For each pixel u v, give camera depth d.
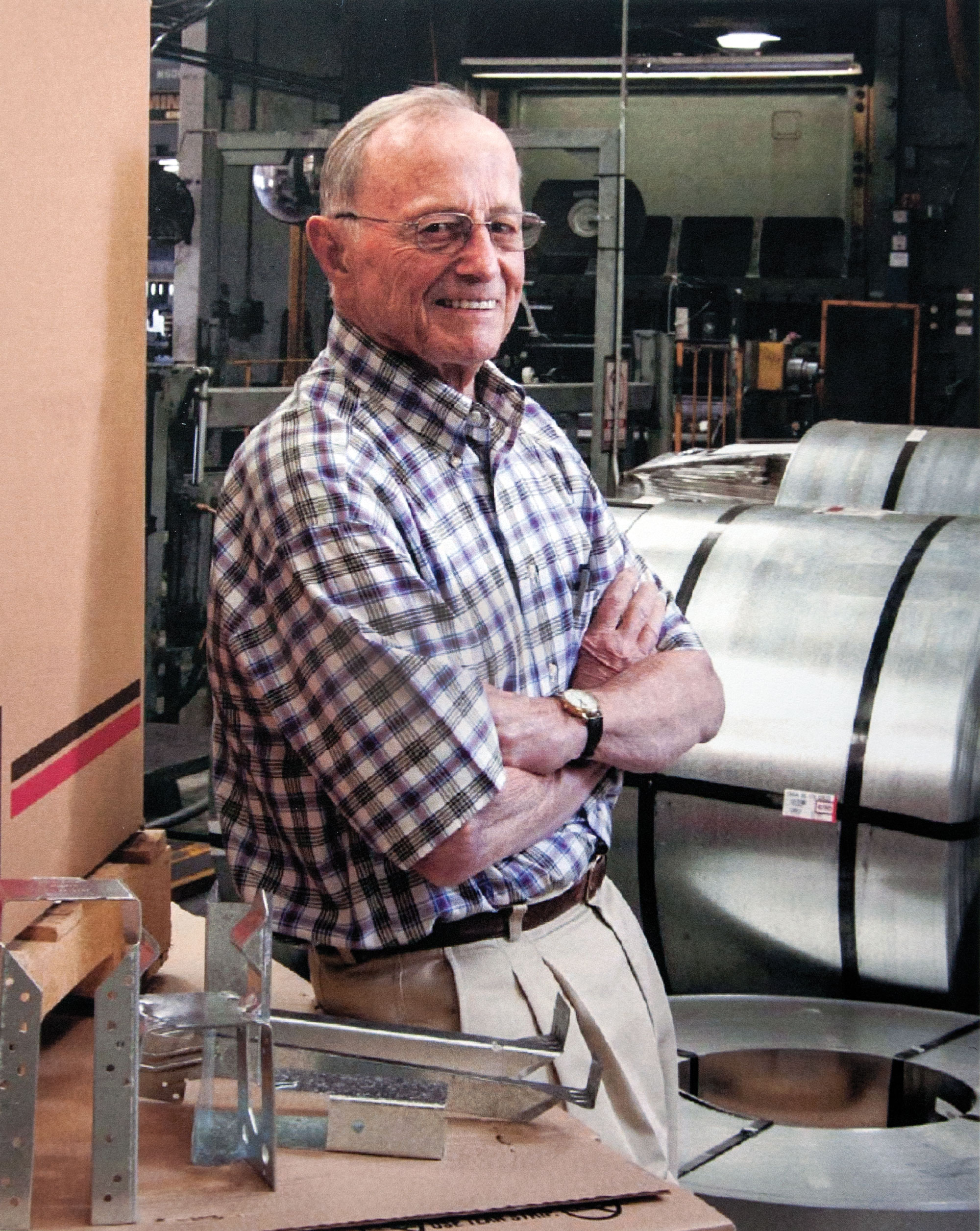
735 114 6.15
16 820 1.29
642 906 2.66
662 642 1.82
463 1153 1.19
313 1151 1.18
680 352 5.33
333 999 1.56
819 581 2.63
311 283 5.50
